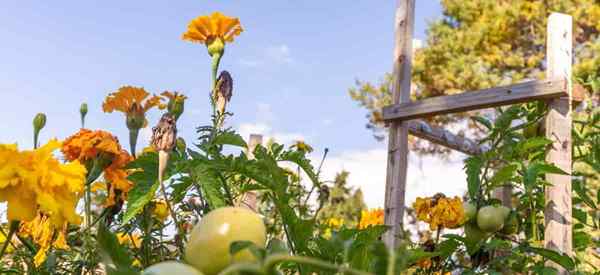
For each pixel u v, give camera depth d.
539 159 2.36
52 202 0.70
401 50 3.05
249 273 0.32
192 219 1.15
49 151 0.73
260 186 1.12
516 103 2.47
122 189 1.05
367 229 0.63
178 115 1.19
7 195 0.69
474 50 9.70
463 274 1.79
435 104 2.76
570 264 1.95
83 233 1.04
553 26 2.38
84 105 1.22
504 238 2.13
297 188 1.80
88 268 0.99
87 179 1.01
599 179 4.36
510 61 9.41
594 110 2.50
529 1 9.44
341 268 0.31
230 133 1.19
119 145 1.05
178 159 0.95
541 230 2.42
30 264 1.00
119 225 1.11
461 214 1.81
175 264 0.39
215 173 1.00
